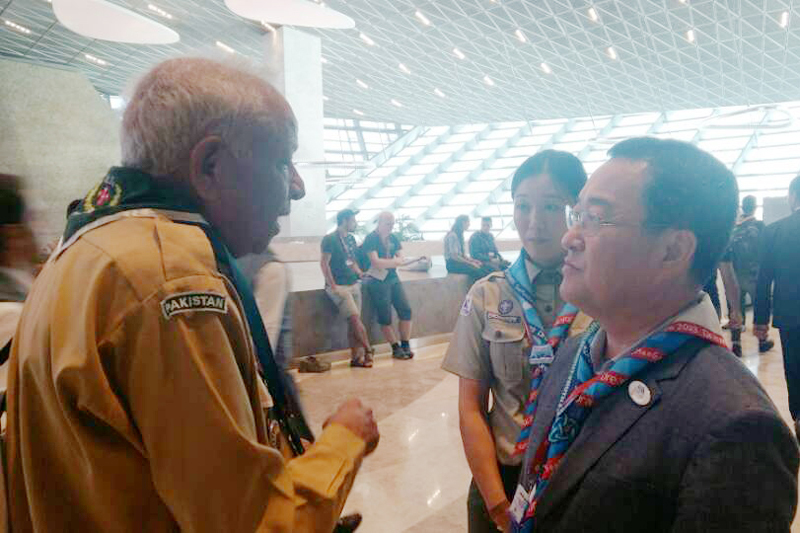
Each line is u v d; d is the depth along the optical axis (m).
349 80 27.77
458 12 18.59
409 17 18.95
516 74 26.33
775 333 6.55
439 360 5.94
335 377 5.25
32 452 0.82
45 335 0.80
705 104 29.52
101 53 24.36
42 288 0.87
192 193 0.92
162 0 16.45
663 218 0.83
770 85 25.62
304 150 14.50
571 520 0.82
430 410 4.25
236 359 0.85
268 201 0.95
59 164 11.35
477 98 31.22
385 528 2.64
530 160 1.44
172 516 0.80
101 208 0.88
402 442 3.65
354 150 38.97
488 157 35.59
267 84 0.96
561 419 0.90
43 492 0.81
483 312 1.49
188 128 0.88
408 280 6.75
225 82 0.91
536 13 18.98
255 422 0.88
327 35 20.36
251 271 1.62
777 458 0.71
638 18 19.33
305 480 0.83
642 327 0.90
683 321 0.85
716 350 0.81
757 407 0.72
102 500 0.76
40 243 1.79
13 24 20.91
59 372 0.75
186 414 0.74
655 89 27.61
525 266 1.46
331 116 37.03
